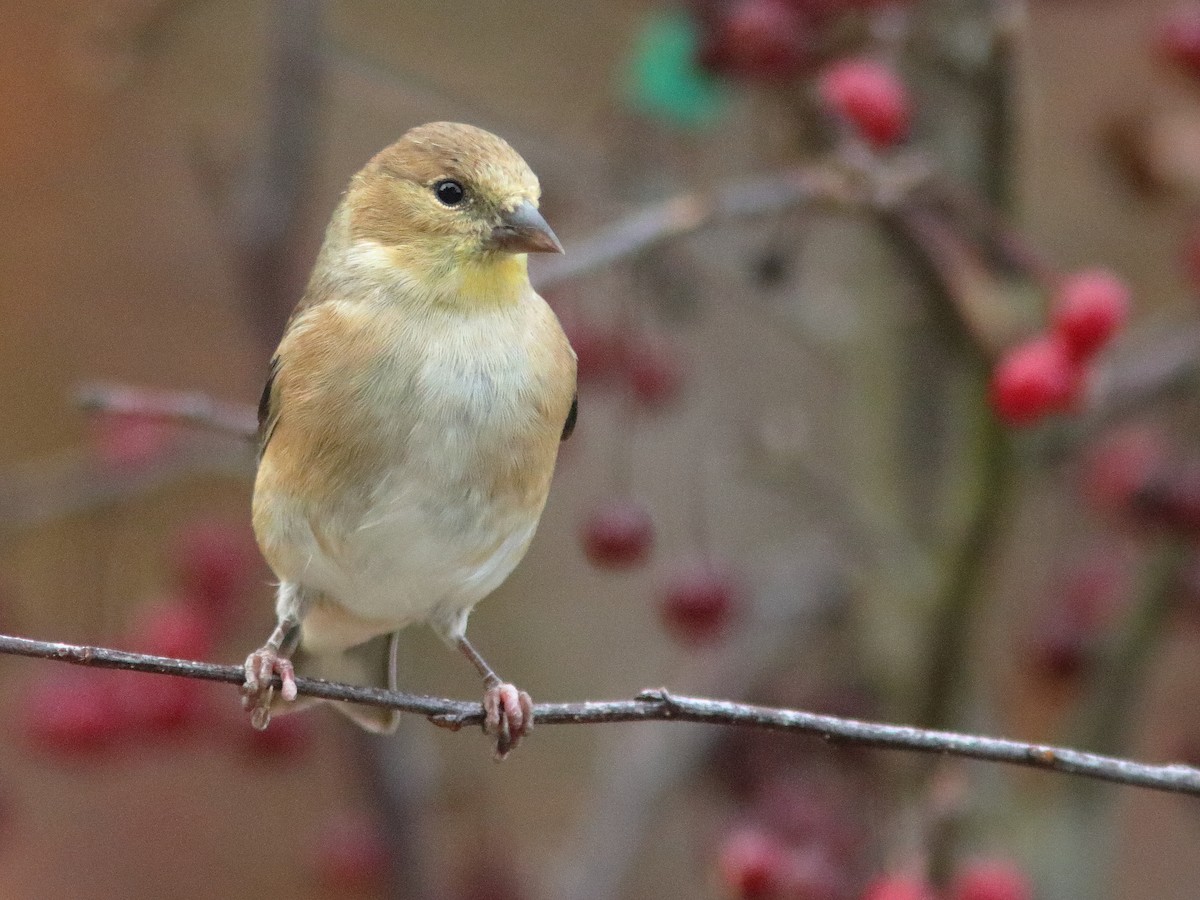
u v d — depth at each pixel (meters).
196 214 14.64
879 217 9.67
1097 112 12.35
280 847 14.75
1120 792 12.55
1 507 11.24
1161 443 11.36
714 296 13.32
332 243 8.25
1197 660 14.31
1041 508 12.66
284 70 10.90
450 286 7.94
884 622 11.09
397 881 11.45
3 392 14.49
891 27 9.81
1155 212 12.00
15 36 14.73
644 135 11.42
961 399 10.45
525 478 8.02
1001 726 11.55
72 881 14.38
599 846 12.23
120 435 11.66
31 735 11.28
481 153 8.02
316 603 8.24
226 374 14.60
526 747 14.70
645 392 11.20
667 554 14.33
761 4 9.84
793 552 13.67
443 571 8.05
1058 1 11.34
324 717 13.05
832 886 9.79
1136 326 13.22
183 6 12.25
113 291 14.78
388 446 7.82
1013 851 10.84
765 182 9.56
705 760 12.12
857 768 10.73
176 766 14.89
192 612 11.25
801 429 11.88
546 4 13.60
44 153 14.71
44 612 12.56
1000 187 10.09
